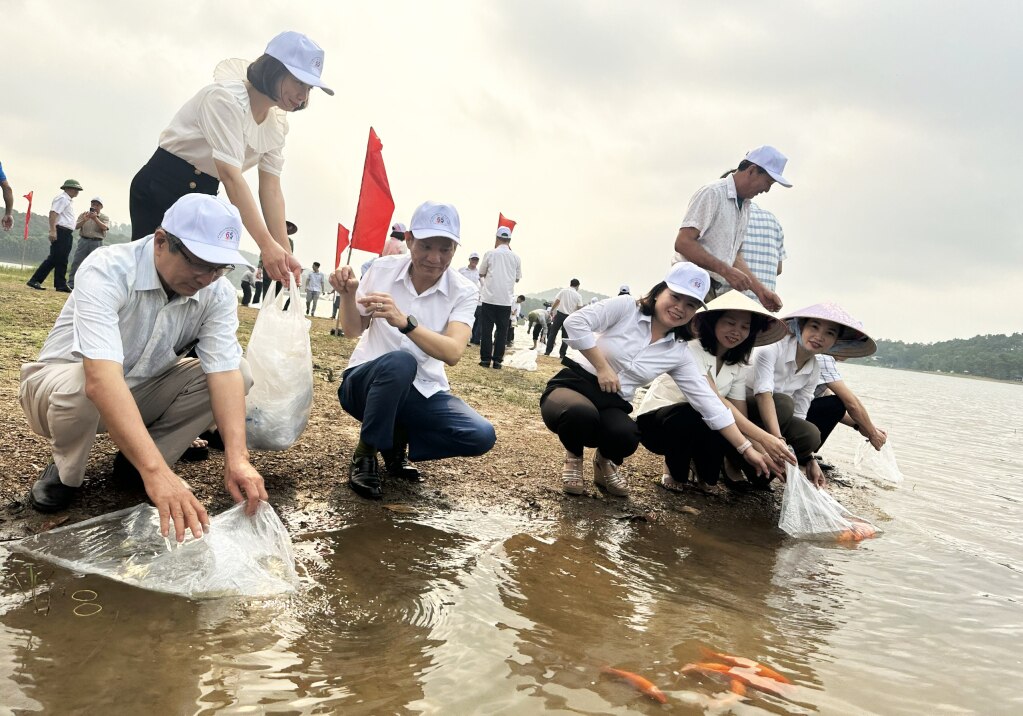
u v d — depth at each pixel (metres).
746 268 5.02
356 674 1.69
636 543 3.13
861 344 4.58
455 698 1.62
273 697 1.54
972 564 3.29
